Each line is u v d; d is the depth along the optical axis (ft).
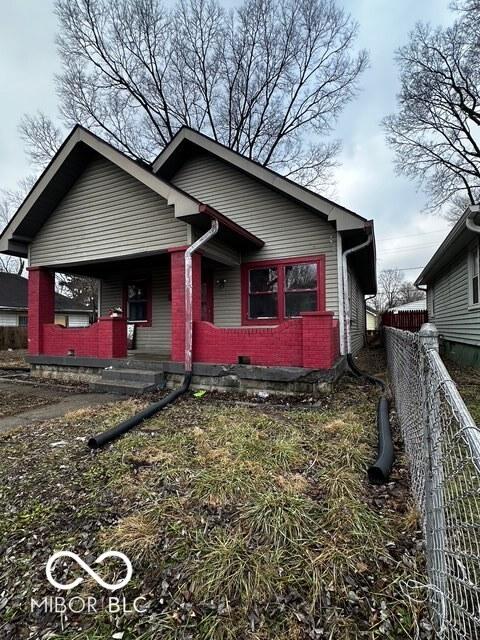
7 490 8.91
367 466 9.37
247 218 26.55
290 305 25.09
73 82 48.91
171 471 9.25
